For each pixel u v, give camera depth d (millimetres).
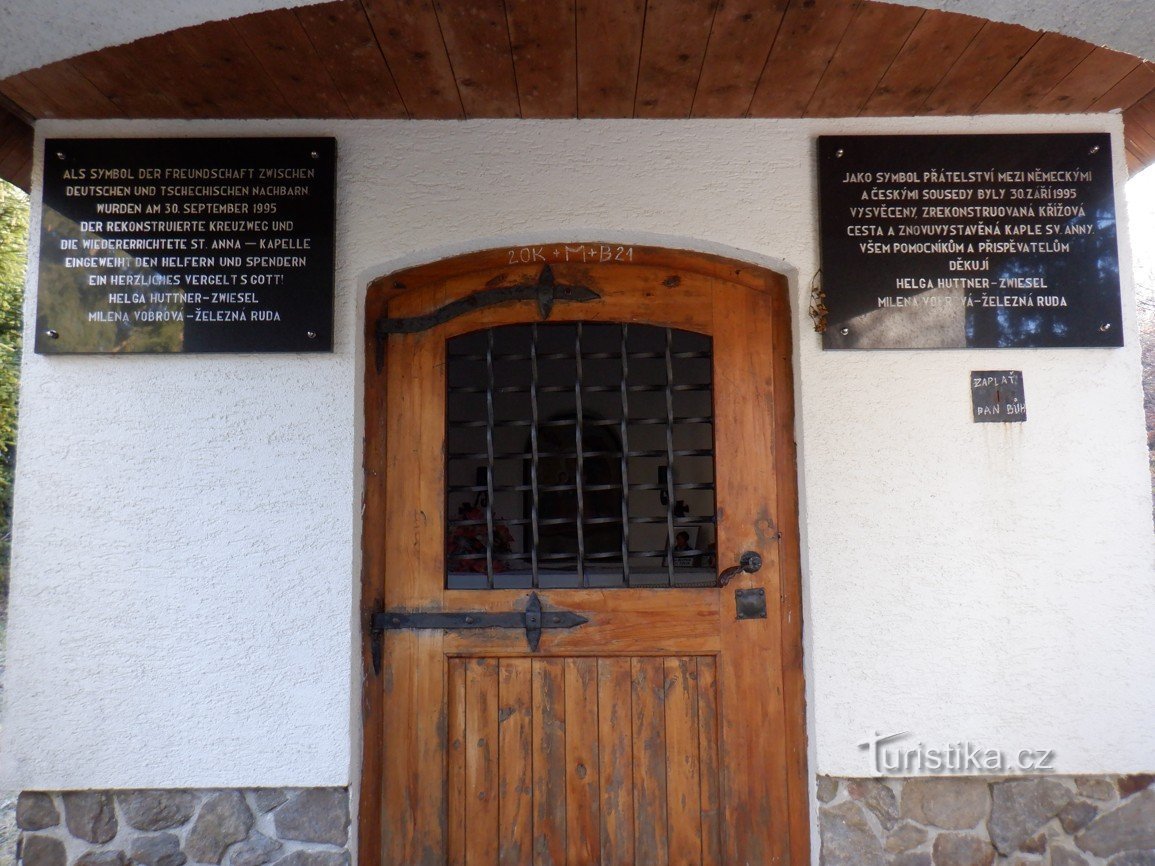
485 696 2738
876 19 2219
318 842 2541
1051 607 2619
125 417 2648
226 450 2646
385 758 2707
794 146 2768
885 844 2555
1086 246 2723
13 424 7723
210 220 2691
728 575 2746
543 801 2705
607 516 2809
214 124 2732
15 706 2557
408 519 2781
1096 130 2764
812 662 2627
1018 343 2686
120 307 2662
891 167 2740
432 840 2682
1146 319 10172
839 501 2650
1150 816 2562
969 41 2320
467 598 2756
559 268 2863
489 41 2295
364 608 2734
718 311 2850
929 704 2598
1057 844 2553
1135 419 2674
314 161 2715
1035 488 2654
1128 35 1963
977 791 2578
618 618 2750
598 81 2520
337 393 2672
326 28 2225
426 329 2834
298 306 2674
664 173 2760
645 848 2688
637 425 2828
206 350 2650
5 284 7414
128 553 2605
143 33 1957
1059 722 2590
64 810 2545
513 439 2834
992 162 2742
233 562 2611
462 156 2752
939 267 2709
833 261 2713
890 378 2688
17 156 2941
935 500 2650
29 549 2598
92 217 2686
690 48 2348
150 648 2582
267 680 2584
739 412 2816
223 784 2555
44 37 1962
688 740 2719
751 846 2678
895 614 2619
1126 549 2633
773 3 2143
